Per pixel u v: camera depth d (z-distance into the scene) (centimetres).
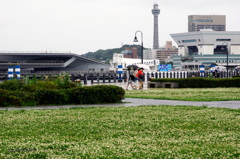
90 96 4431
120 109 3734
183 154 1842
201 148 1975
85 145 2073
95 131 2522
